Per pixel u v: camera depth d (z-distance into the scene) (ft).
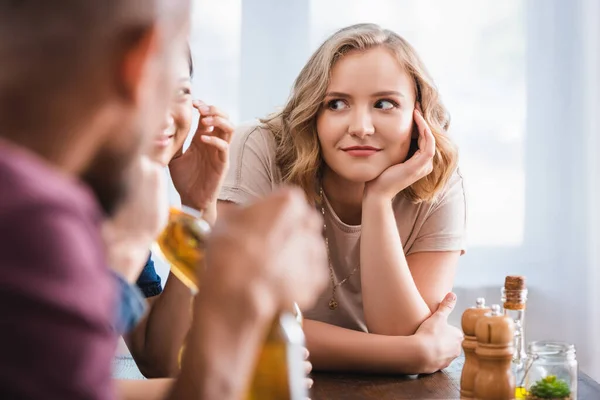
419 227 6.56
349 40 5.90
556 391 4.26
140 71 1.49
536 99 11.02
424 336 5.49
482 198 11.00
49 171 1.36
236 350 1.83
